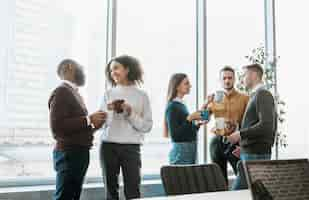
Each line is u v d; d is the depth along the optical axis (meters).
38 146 2.88
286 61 4.19
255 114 2.56
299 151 4.18
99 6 3.25
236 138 2.55
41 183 2.85
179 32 3.65
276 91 4.02
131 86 2.40
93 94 3.17
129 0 3.37
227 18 3.92
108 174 2.26
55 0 3.04
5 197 2.54
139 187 2.28
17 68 2.84
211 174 1.79
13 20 2.84
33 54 2.91
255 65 2.71
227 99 2.90
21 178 2.80
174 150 2.67
